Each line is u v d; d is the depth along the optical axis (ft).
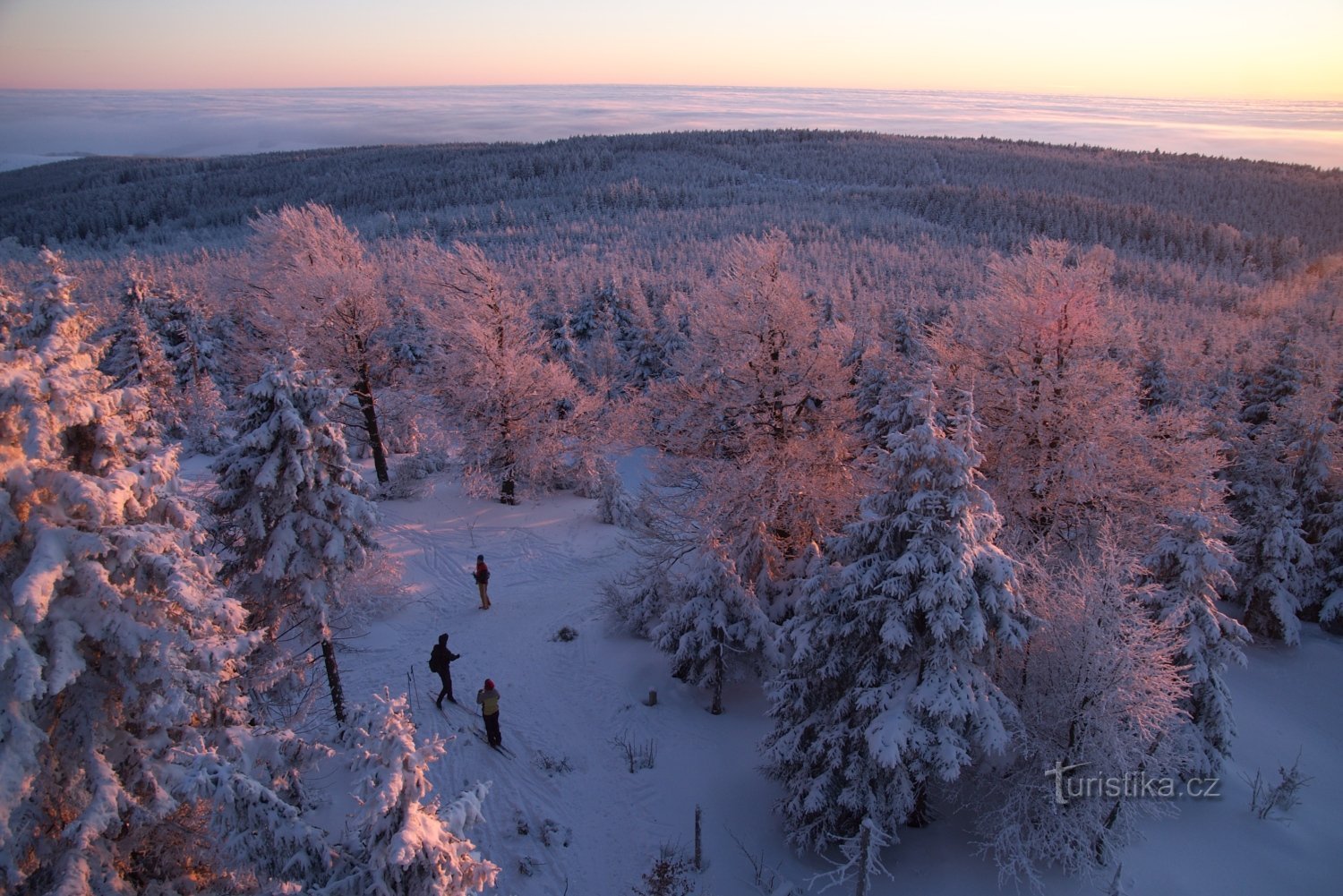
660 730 54.90
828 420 66.74
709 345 70.64
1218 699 49.73
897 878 41.93
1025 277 71.82
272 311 92.17
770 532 65.82
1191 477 67.82
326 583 45.57
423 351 125.90
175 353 153.17
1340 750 59.57
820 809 41.81
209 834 30.86
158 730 31.58
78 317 30.71
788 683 44.57
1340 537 80.33
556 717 55.36
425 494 98.63
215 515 44.27
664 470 72.95
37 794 28.40
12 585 27.14
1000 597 38.91
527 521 92.38
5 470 26.96
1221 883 42.65
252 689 42.01
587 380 152.97
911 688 39.86
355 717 27.30
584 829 45.16
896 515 40.19
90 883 28.17
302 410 43.55
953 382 71.97
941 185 571.69
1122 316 77.77
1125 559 44.93
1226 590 52.24
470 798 28.17
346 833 27.94
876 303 194.80
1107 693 40.73
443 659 53.47
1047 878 41.98
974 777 45.60
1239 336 217.36
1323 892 42.60
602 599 72.54
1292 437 86.94
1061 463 65.31
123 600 29.12
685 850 44.19
